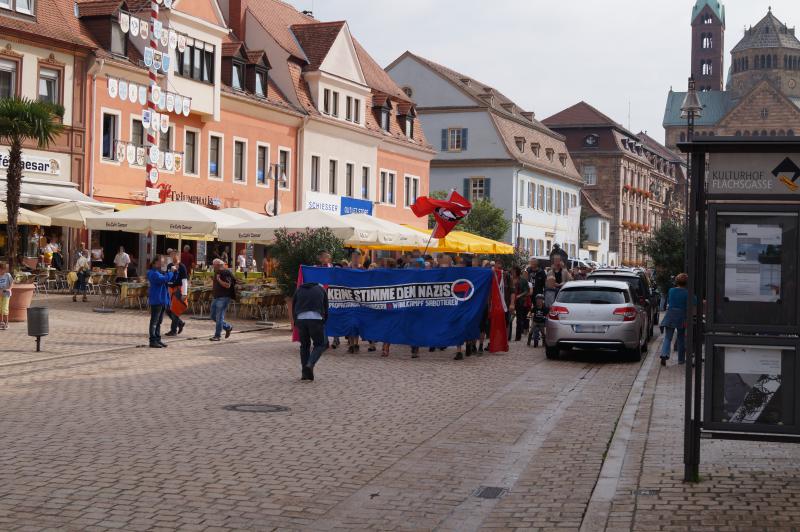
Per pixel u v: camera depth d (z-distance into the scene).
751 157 8.27
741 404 8.34
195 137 41.03
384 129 57.31
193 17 39.34
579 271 35.03
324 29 51.78
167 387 13.99
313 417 11.86
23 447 9.43
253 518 7.23
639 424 11.80
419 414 12.42
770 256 8.27
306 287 15.34
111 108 36.44
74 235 35.59
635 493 8.05
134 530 6.79
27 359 16.61
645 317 22.44
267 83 46.28
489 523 7.29
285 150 47.34
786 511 7.43
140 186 38.03
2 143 31.81
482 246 36.56
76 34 35.28
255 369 16.58
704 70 164.62
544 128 85.88
